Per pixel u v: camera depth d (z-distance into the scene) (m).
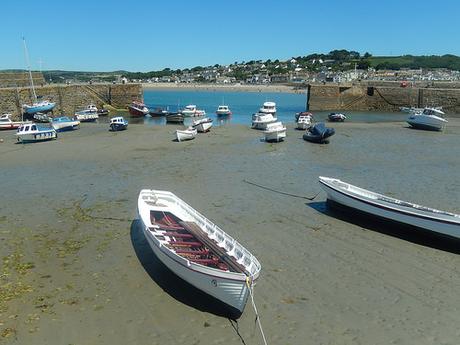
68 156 34.47
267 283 13.70
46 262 15.19
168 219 16.70
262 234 17.84
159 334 11.15
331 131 40.94
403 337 11.02
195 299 12.85
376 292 13.24
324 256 15.75
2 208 21.17
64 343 10.68
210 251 13.77
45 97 67.44
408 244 16.92
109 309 12.27
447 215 16.66
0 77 75.12
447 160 33.97
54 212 20.55
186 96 159.75
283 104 113.94
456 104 80.06
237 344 10.75
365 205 18.95
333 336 11.05
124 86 80.94
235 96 159.88
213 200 22.52
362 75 156.25
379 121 64.19
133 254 15.88
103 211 20.66
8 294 12.92
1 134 47.78
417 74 167.50
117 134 47.25
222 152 36.31
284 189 24.62
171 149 37.62
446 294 13.19
